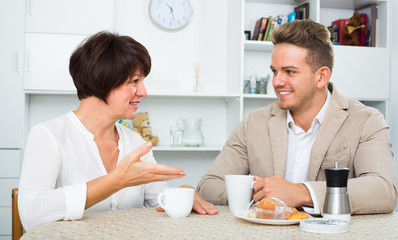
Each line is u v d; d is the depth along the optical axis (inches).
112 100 47.8
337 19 135.1
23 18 111.6
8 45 110.9
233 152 61.5
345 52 125.2
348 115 54.8
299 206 43.7
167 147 116.7
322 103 56.6
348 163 53.1
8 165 109.4
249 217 39.0
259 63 131.6
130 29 125.5
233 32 124.0
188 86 127.8
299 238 32.1
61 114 123.0
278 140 57.9
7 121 110.7
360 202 41.9
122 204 50.5
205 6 129.2
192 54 128.4
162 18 125.2
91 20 113.8
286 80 53.7
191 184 130.1
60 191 39.2
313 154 54.7
